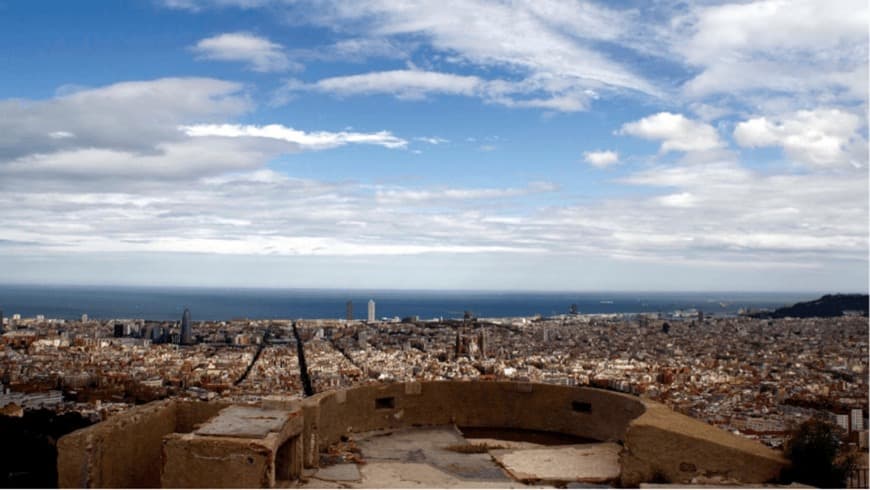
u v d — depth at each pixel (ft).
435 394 48.32
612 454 40.27
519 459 38.88
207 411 38.06
